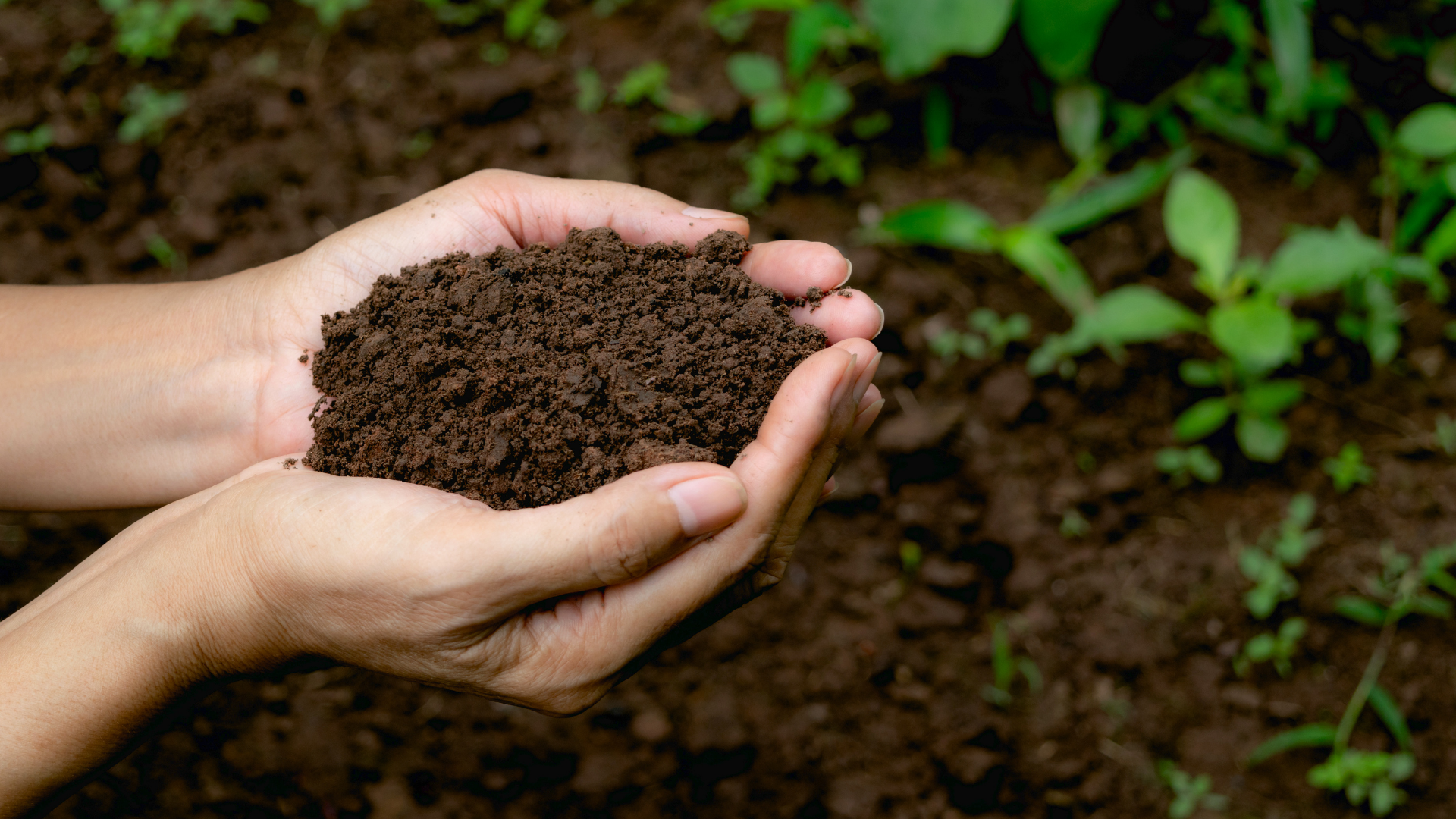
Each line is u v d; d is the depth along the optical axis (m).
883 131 0.79
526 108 0.80
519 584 0.53
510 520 0.53
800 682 0.69
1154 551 0.70
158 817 0.67
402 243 0.60
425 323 0.58
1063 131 0.75
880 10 0.73
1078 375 0.72
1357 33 0.77
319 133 0.79
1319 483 0.71
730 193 0.77
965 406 0.72
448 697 0.68
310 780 0.68
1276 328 0.69
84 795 0.67
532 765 0.68
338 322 0.59
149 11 0.83
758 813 0.67
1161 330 0.70
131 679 0.54
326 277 0.60
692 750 0.68
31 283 0.76
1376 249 0.69
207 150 0.79
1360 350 0.73
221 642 0.55
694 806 0.67
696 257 0.59
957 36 0.72
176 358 0.60
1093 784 0.67
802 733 0.68
